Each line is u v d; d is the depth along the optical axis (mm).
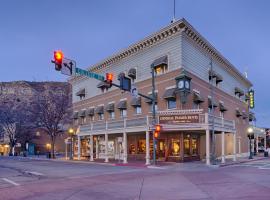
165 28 29719
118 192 11555
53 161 36312
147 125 27125
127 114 34906
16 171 23078
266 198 9688
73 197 10586
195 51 31297
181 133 28172
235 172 18828
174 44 29484
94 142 40688
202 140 31672
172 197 10312
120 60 37188
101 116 40812
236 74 44375
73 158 40375
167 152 28984
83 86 46562
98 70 41781
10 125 73875
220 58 36750
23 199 10359
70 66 15570
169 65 29734
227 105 39781
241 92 45094
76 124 47469
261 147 62094
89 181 15250
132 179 15773
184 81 27531
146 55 32969
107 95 39375
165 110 29188
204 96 32188
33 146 72000
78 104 47281
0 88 91500
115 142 36781
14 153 67438
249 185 12781
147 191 11719
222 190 11594
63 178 17094
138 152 32844
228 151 38656
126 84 20188
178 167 23188
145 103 32188
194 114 26141
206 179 15305
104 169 22625
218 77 35031
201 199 9820
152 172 19641
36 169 23922
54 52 14734
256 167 22984
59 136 69938
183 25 28469
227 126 30031
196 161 29281
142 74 33156
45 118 47469
